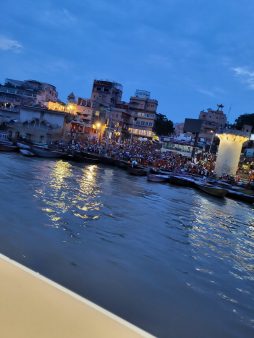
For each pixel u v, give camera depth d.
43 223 13.13
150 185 33.34
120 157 52.69
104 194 23.17
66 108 75.38
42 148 47.75
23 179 23.61
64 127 60.69
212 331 7.21
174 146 74.50
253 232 20.05
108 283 8.65
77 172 34.28
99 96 90.88
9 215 13.35
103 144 64.50
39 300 3.37
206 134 91.50
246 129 84.88
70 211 16.14
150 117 89.75
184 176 42.88
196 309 8.12
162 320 7.25
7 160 33.94
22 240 10.74
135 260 10.88
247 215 26.44
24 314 3.10
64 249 10.60
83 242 11.70
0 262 4.00
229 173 51.28
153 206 22.00
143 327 6.82
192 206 25.28
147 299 8.14
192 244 14.28
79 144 57.53
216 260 12.67
